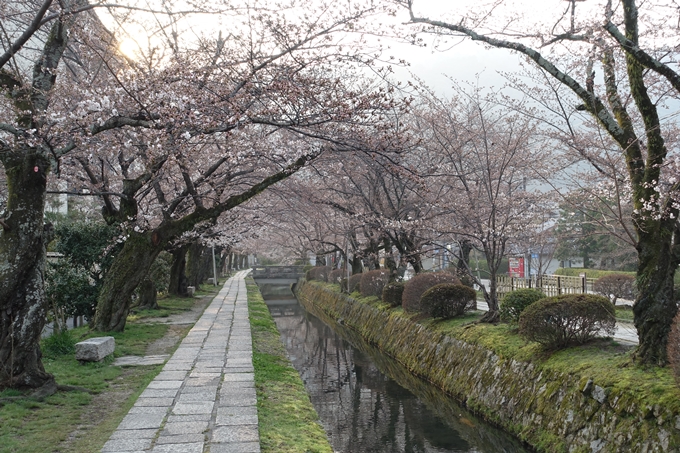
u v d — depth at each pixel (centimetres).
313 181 1730
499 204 1216
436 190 1491
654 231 634
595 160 880
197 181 1143
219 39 899
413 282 1392
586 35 679
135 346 1104
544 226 1752
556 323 764
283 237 3200
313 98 726
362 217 1508
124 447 503
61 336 980
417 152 1429
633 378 589
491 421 816
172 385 772
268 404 689
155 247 1203
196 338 1256
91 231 1286
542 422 698
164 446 507
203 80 761
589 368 668
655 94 857
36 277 674
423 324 1270
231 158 1105
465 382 947
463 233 1098
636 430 538
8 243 654
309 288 3506
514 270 2273
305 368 1381
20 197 658
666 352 599
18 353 666
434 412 966
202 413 626
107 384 775
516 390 789
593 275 2327
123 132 952
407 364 1247
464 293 1203
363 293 2047
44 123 691
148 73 828
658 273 624
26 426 563
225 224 1855
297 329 2128
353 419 938
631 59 659
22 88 671
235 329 1427
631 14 630
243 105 764
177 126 722
